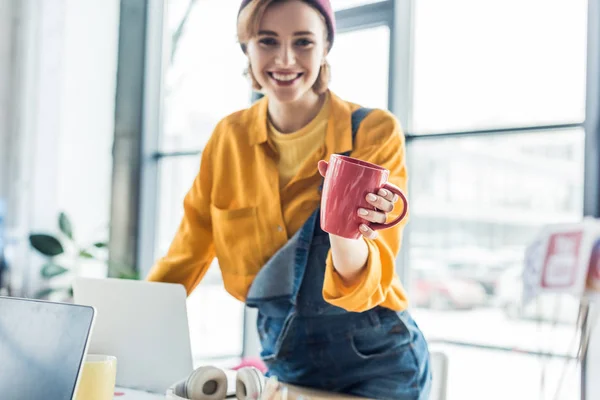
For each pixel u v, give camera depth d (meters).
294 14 1.41
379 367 1.30
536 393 2.37
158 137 3.76
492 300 2.65
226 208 1.46
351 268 1.02
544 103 2.38
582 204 2.25
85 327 0.88
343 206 0.91
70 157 3.68
